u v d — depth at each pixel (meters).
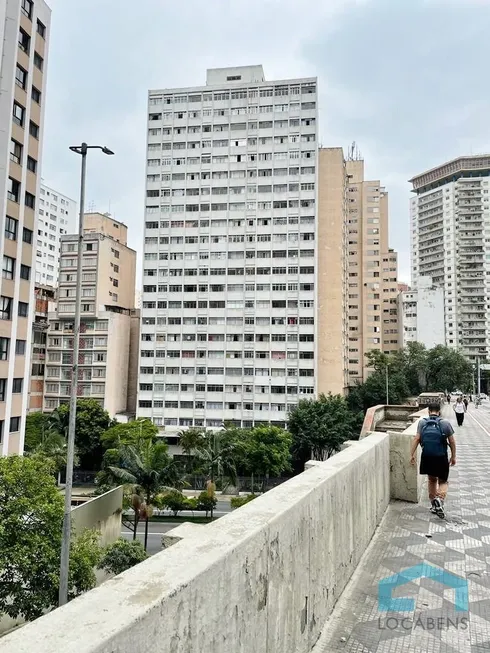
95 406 53.72
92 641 1.18
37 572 12.98
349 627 3.24
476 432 17.86
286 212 63.09
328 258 65.31
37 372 62.62
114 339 62.72
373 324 81.75
